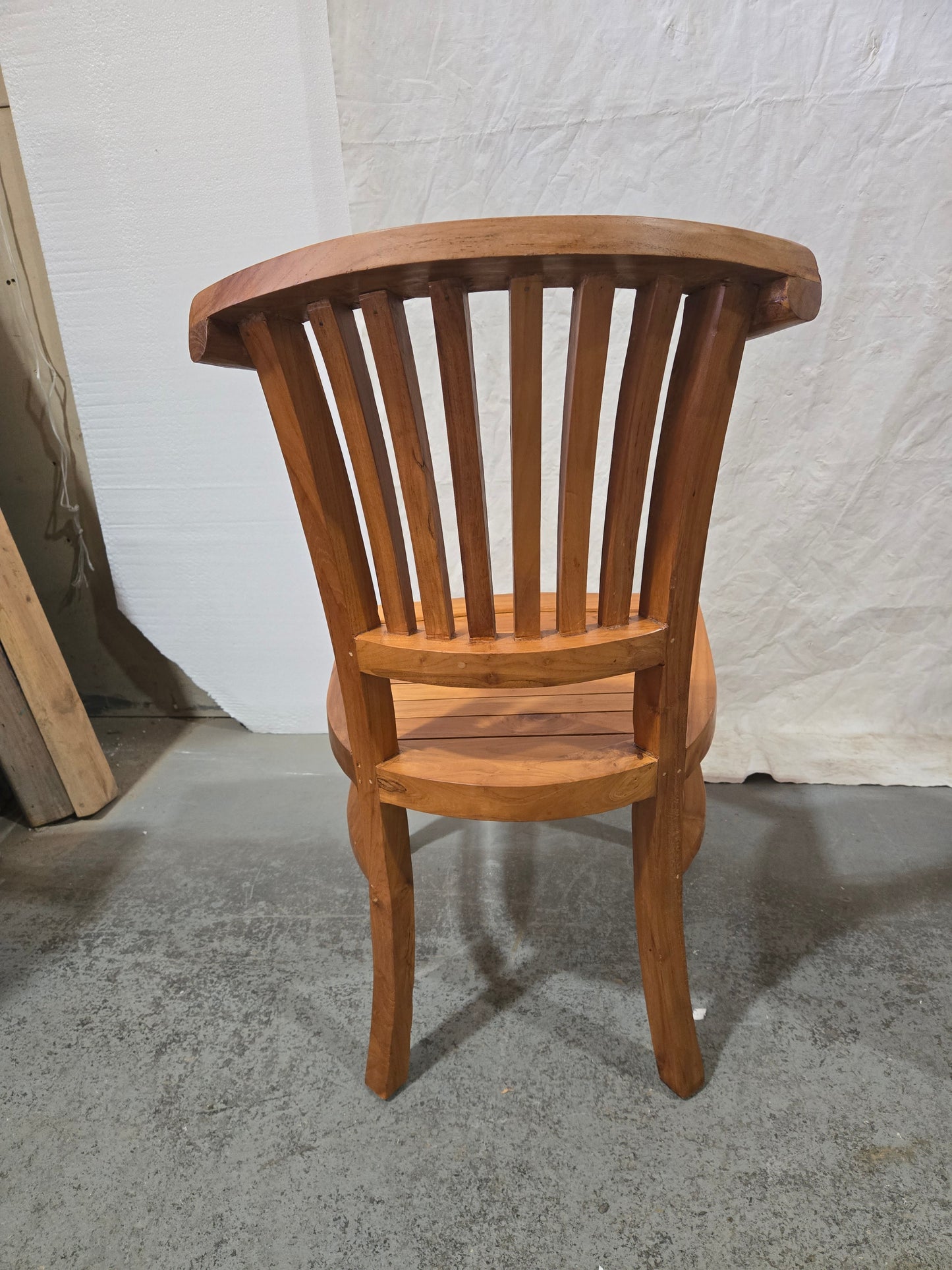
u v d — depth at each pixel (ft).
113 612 5.55
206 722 5.85
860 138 3.67
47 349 4.69
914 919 3.45
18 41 3.87
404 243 1.31
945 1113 2.53
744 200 3.86
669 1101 2.61
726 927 3.43
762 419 4.30
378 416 1.78
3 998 3.19
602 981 3.17
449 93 3.73
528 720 2.49
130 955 3.43
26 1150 2.53
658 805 2.21
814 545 4.60
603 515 4.66
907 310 3.97
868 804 4.39
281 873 4.00
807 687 5.04
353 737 2.18
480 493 1.69
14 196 4.28
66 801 4.55
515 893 3.76
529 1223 2.25
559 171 3.86
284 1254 2.20
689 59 3.59
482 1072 2.75
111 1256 2.21
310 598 5.15
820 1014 2.95
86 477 5.08
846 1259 2.12
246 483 4.83
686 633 1.97
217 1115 2.63
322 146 3.95
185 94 3.92
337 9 3.59
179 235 4.24
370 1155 2.47
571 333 1.59
